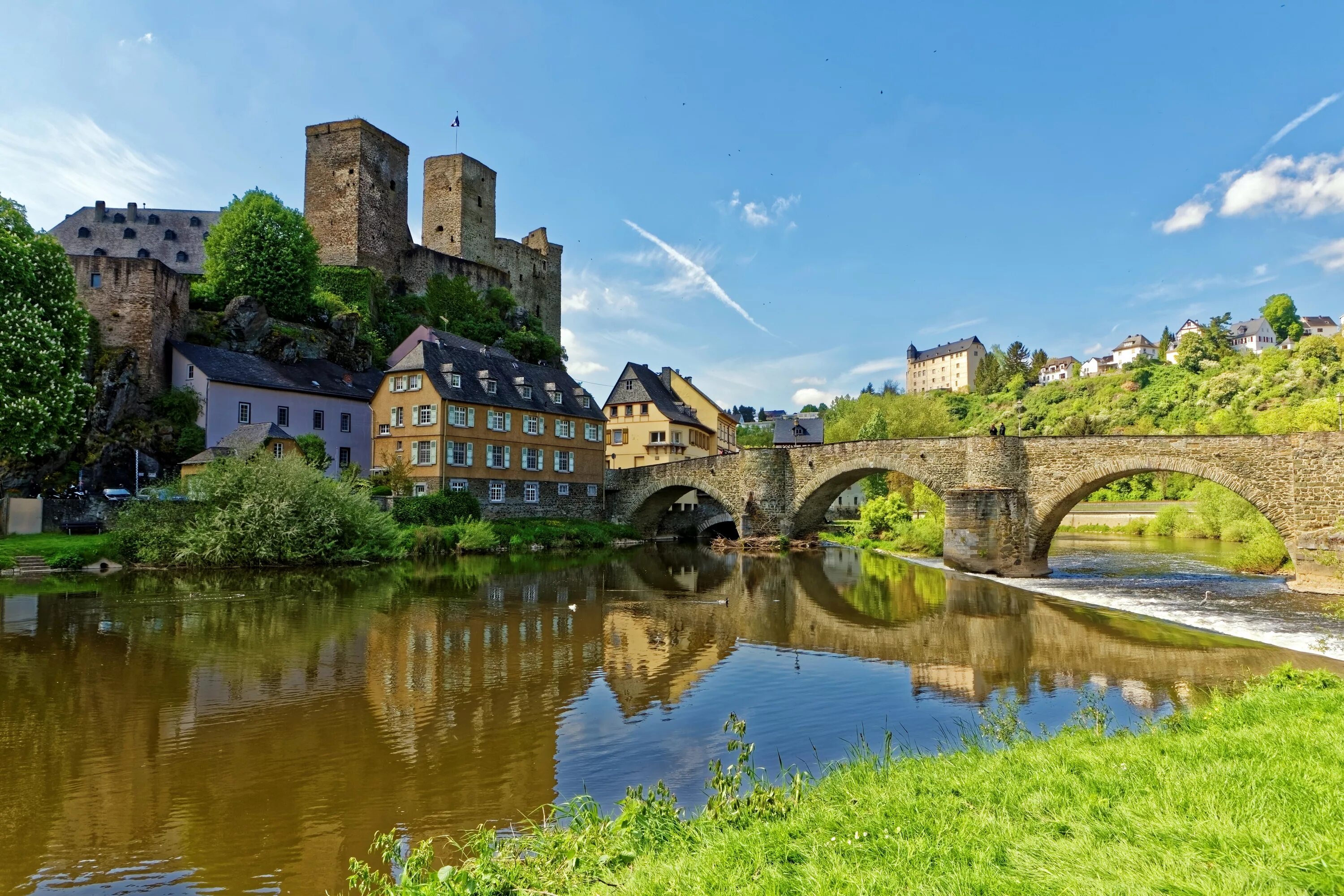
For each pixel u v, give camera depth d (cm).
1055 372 18300
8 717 1412
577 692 1586
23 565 3316
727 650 1995
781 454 5422
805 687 1622
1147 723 1147
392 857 759
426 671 1753
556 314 10038
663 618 2478
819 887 537
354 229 7281
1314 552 3162
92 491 4328
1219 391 11419
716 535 7031
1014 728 1151
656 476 6144
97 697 1533
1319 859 531
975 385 17825
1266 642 2094
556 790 1078
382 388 5331
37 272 3903
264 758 1207
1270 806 647
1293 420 7912
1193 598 2942
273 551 3691
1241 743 856
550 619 2438
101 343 4959
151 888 832
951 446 4441
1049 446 3894
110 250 7100
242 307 5750
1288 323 16000
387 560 4125
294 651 1939
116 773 1151
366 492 4194
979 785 784
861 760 1022
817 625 2383
